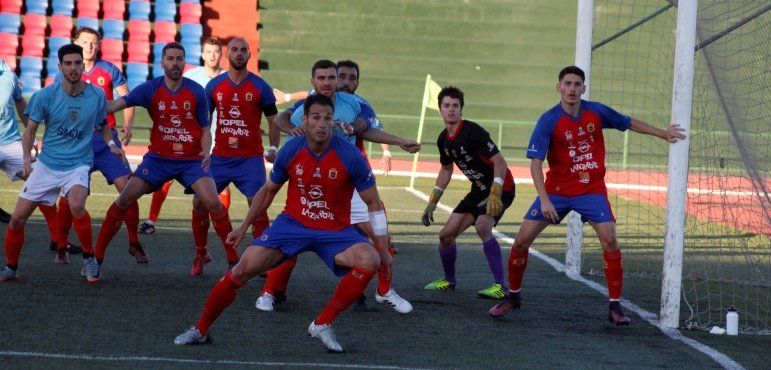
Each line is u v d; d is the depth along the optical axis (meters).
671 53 42.28
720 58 27.72
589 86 28.86
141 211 40.50
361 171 17.23
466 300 24.08
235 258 24.83
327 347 17.64
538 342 19.47
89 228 23.36
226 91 24.66
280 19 86.69
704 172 34.47
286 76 81.25
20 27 77.50
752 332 21.59
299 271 27.39
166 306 21.34
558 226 42.59
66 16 78.94
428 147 77.06
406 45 86.50
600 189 21.38
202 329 17.80
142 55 78.44
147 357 16.59
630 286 27.55
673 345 19.72
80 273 25.06
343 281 17.38
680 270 21.59
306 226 17.53
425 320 21.28
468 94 82.75
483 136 23.27
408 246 33.84
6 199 42.12
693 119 30.33
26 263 26.25
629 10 75.88
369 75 84.25
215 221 24.39
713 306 25.02
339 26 87.44
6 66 28.55
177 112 23.48
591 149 21.19
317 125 16.64
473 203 24.56
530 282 27.27
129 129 29.03
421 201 49.75
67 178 23.14
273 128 25.16
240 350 17.52
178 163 23.94
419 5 89.56
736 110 28.98
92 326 19.00
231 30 83.50
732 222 37.22
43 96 22.66
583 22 28.81
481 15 89.62
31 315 19.73
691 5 20.84
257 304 21.55
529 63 86.31
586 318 22.31
